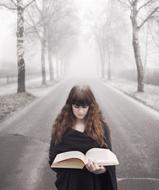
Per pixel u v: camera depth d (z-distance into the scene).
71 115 2.70
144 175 6.37
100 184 2.67
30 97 21.73
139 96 22.53
